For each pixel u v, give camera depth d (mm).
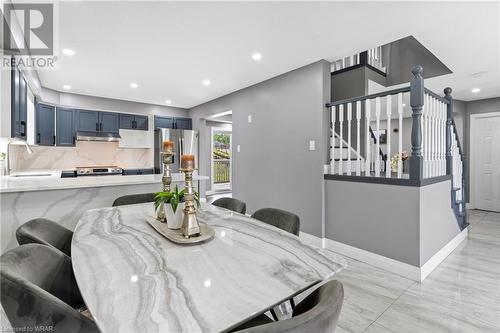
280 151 3766
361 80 3680
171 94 4977
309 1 2041
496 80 4023
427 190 2539
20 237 1291
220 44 2789
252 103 4293
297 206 3521
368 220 2789
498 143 5195
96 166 5391
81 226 1557
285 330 622
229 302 778
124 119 5469
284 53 3010
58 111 4688
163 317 697
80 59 3199
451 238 3170
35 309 795
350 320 1837
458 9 2143
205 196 6195
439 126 3029
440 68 3695
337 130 3898
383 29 2475
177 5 2084
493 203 5281
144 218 1752
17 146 4430
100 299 777
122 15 2225
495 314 1898
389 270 2604
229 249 1207
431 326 1771
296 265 1047
